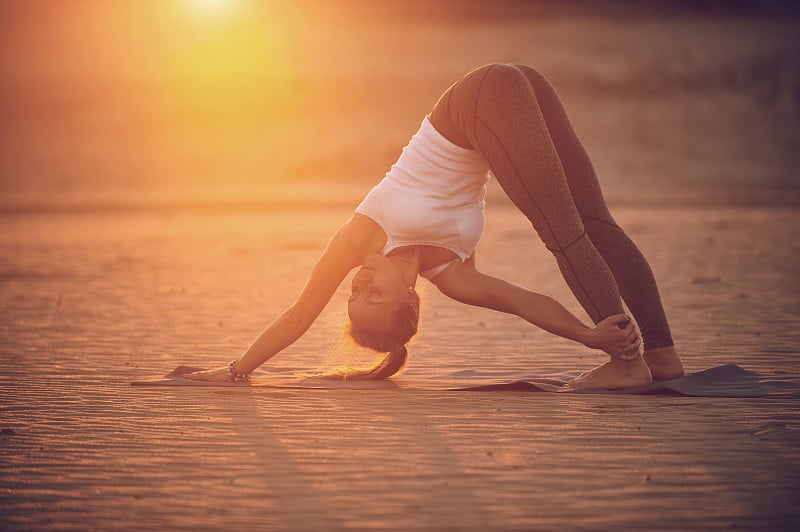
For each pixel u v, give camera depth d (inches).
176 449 222.1
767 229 1002.1
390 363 301.6
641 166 2193.7
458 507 181.5
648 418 248.2
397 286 287.9
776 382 291.0
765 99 2677.2
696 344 362.9
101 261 768.9
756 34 3432.6
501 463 208.5
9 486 196.2
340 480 197.9
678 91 2741.1
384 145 2330.2
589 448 219.9
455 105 283.7
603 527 171.5
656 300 302.0
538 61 2974.9
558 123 299.6
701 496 186.5
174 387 295.7
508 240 948.6
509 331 409.1
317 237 1000.9
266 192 1956.2
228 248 884.0
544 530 170.2
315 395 281.9
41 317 462.0
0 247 915.4
